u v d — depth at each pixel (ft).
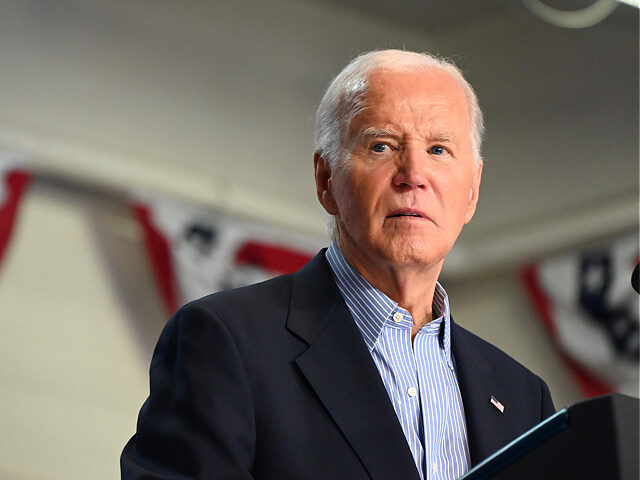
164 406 14.08
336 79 16.88
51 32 53.26
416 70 16.22
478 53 65.31
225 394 13.79
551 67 62.75
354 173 15.65
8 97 51.62
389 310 15.57
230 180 58.03
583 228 59.72
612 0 58.54
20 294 50.21
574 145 61.46
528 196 62.75
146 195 54.60
